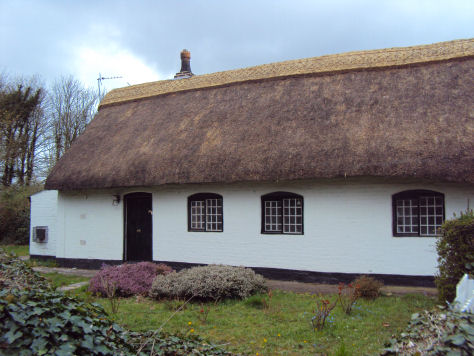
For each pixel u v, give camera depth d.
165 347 4.80
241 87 14.07
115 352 4.03
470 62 11.09
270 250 11.38
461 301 4.82
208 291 8.54
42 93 30.45
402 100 10.81
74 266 14.61
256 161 11.00
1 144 25.25
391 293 9.08
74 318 3.84
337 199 10.67
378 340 6.08
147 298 9.03
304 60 13.71
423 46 12.20
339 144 10.38
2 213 21.56
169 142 13.08
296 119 11.66
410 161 9.33
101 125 15.85
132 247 13.76
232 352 5.67
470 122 9.53
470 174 8.75
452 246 6.81
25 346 3.45
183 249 12.63
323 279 10.68
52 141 31.06
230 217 11.97
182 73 17.75
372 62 12.43
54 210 15.58
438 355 3.54
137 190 13.57
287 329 6.75
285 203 11.42
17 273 5.64
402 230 10.15
